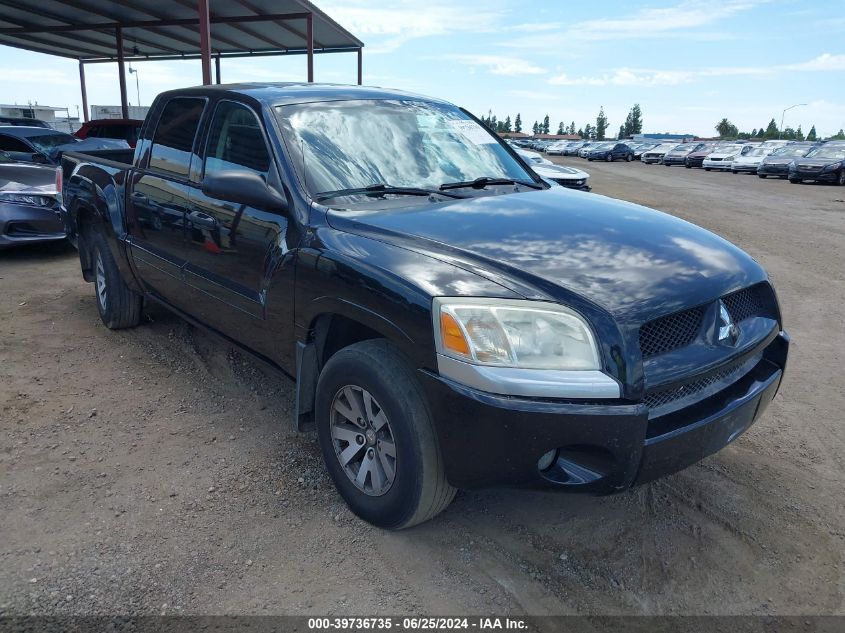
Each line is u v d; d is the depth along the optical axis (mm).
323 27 17906
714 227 11883
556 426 2145
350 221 2844
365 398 2637
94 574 2443
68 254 8086
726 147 36250
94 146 13281
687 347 2398
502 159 3934
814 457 3439
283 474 3160
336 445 2840
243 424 3674
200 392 4078
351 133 3438
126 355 4652
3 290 6281
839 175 23188
